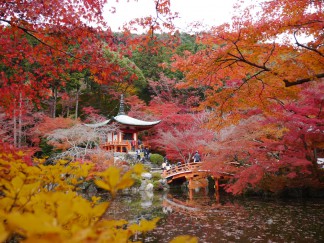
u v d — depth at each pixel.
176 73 38.91
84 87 38.00
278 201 15.07
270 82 7.30
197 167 22.41
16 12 4.73
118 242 0.94
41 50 5.74
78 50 5.68
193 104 34.19
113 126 26.92
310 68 6.68
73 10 5.12
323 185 14.20
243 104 8.09
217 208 13.86
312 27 6.05
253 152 14.15
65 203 0.67
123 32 6.07
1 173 1.66
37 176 1.75
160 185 22.83
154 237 8.74
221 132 20.78
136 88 38.22
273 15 6.16
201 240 8.41
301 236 8.38
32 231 0.50
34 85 6.10
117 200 16.94
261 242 8.00
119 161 19.56
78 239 0.51
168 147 27.50
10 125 22.77
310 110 10.96
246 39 6.21
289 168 16.39
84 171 2.00
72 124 23.70
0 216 1.15
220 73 7.73
